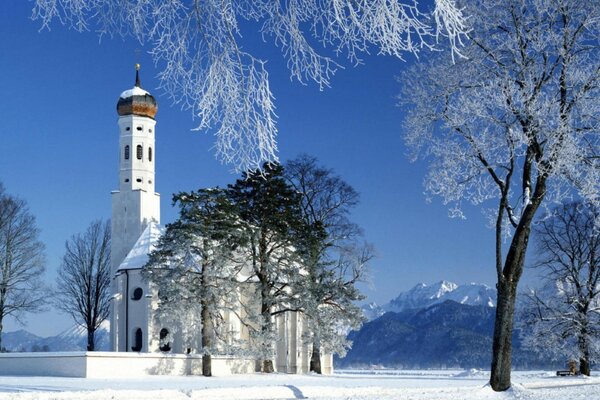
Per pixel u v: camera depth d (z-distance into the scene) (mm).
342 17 6820
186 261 59906
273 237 64688
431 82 30016
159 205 86750
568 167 27578
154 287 63500
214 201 61875
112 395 27391
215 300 60281
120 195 84750
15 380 45125
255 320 61969
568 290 63406
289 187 65125
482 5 27516
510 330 30984
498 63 28078
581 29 27156
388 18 6566
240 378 56375
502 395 29844
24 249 68875
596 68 27438
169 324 67688
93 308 80375
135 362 58781
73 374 55250
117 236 83875
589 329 62188
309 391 31688
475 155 29797
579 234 62219
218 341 60906
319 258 65250
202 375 60375
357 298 65250
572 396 30016
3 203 68625
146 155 86125
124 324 72062
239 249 63375
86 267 80312
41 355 56500
